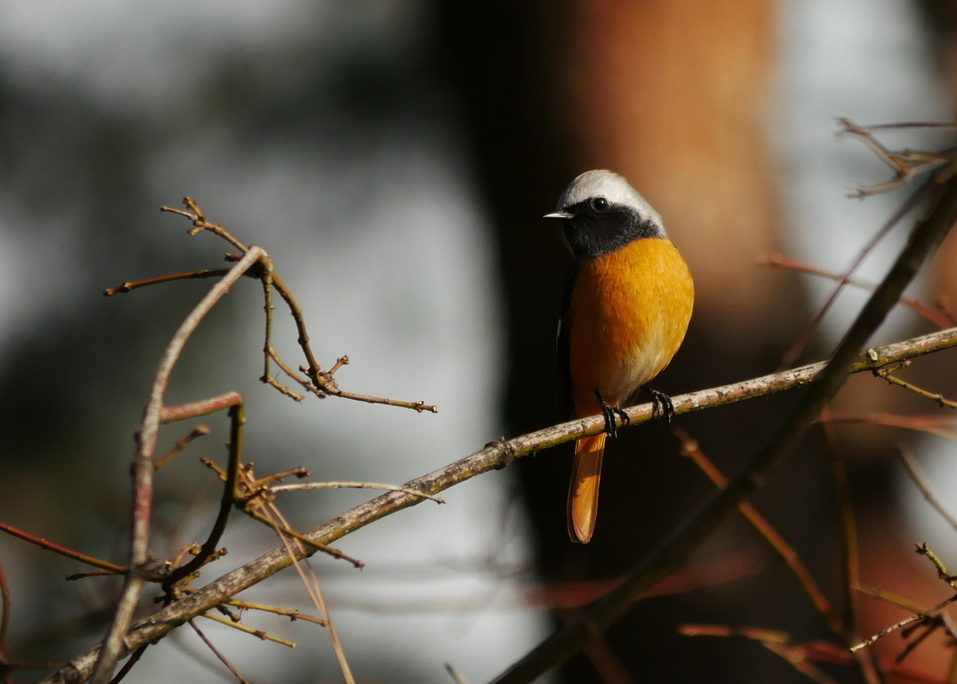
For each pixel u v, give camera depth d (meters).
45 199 14.38
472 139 12.22
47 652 10.66
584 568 10.73
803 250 12.61
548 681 11.28
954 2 15.37
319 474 13.76
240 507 4.41
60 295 13.97
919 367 13.12
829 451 6.68
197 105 14.90
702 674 10.63
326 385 5.11
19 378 13.36
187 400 13.62
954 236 13.57
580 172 11.48
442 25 12.33
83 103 14.74
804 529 11.34
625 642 10.84
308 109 15.06
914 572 12.18
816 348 11.84
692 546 4.28
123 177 14.62
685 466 10.98
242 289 14.27
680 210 11.54
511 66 11.68
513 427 11.77
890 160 5.08
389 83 14.95
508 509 9.80
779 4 13.03
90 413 13.27
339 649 4.28
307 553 5.03
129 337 13.73
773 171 12.32
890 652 10.69
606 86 11.48
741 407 11.29
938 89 15.29
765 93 12.31
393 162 15.38
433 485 5.79
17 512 12.38
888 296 4.21
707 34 11.80
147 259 14.35
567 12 11.51
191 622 4.72
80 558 4.46
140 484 3.86
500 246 12.00
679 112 11.62
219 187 15.16
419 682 13.19
